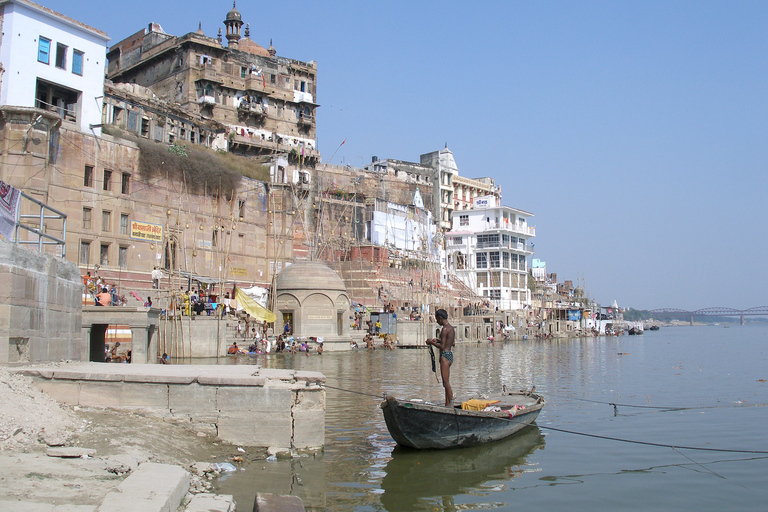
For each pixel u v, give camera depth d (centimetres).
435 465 1487
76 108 4534
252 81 7694
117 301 3819
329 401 2397
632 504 1253
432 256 9500
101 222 4466
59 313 1855
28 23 4175
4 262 1541
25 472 970
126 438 1256
